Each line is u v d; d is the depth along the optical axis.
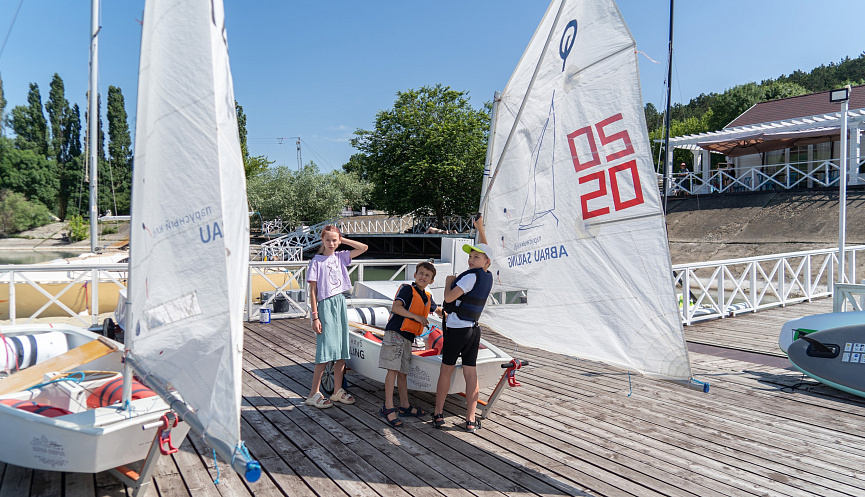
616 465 3.54
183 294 2.40
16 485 3.16
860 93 24.00
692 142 23.36
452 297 3.85
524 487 3.22
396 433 4.05
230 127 2.42
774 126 20.41
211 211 2.28
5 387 3.45
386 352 4.18
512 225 3.93
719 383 5.53
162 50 2.53
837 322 5.60
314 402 4.58
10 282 6.86
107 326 7.02
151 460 2.81
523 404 4.80
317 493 3.11
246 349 6.87
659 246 3.07
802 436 4.09
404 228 38.03
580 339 3.56
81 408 3.44
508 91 3.92
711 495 3.14
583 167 3.44
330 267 4.55
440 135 30.00
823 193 18.84
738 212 20.34
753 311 9.80
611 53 3.22
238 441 2.01
